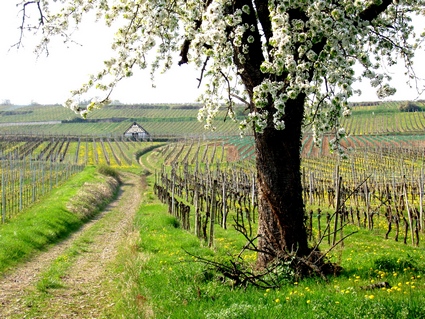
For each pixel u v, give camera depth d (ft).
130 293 32.09
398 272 30.81
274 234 32.45
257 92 26.78
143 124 499.92
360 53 27.14
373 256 38.04
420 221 70.49
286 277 29.84
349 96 26.68
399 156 187.32
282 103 26.55
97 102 30.91
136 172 255.09
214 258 39.88
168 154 301.63
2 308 33.68
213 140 346.13
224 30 28.73
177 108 595.06
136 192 177.27
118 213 111.65
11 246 52.75
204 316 22.62
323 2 25.23
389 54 34.19
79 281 42.70
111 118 527.40
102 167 214.90
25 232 61.11
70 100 30.76
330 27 25.46
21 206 94.02
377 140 252.83
